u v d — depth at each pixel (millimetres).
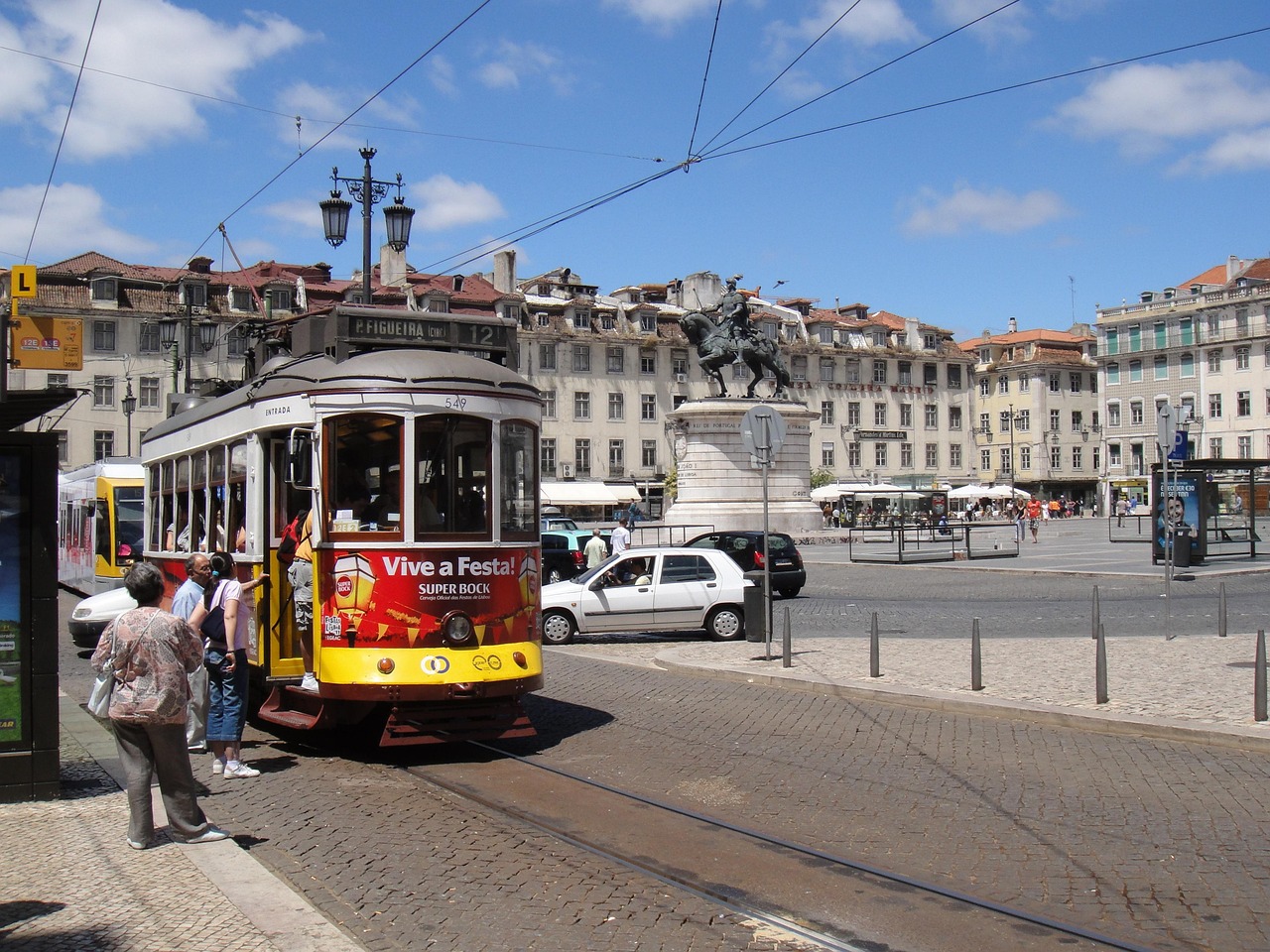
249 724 12602
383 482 10328
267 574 11086
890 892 6516
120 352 66812
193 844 7234
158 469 15641
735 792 8867
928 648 16703
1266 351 86375
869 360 96625
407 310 11852
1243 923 5930
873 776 9250
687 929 5957
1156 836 7465
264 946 5422
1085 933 5824
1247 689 12281
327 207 22531
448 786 9328
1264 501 34875
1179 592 25703
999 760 9750
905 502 70250
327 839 7719
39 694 8477
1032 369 105500
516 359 12406
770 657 16156
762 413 16328
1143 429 94375
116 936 5574
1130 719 10812
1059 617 21266
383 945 5742
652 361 85812
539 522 11125
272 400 10930
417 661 10078
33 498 8492
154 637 7066
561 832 7859
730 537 26688
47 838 7398
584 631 19719
